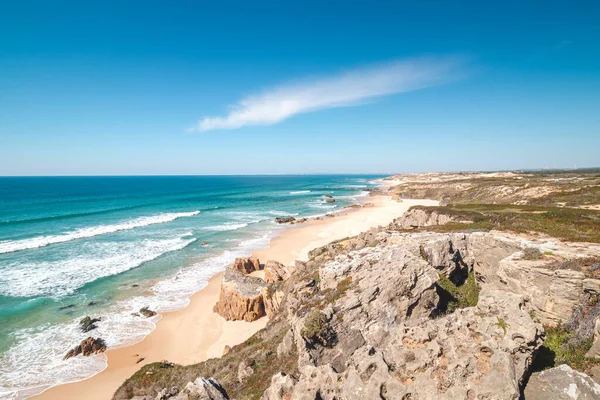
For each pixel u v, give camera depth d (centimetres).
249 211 8800
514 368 830
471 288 1803
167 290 3203
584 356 994
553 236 1802
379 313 1348
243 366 1447
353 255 1939
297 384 907
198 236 5522
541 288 1317
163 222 6862
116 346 2280
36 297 2978
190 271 3738
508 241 1712
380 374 855
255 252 4516
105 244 4847
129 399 1617
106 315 2702
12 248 4416
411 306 1395
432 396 791
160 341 2348
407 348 934
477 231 2223
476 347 902
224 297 2681
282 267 3231
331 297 1535
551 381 846
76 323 2562
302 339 1253
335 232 5625
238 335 2366
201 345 2281
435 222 3584
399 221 4400
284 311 2166
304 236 5447
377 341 1284
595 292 1148
